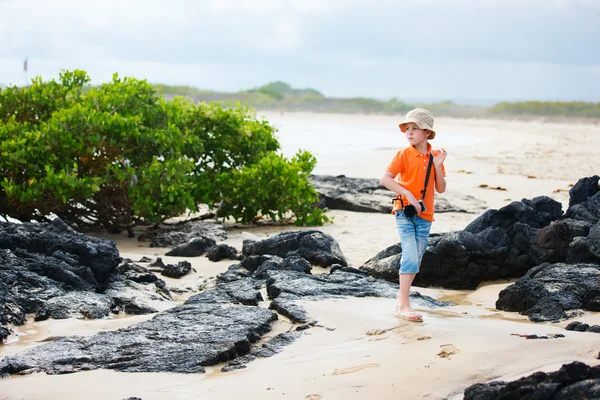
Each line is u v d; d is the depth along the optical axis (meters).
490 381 4.04
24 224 8.18
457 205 13.83
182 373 4.64
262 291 7.29
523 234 7.88
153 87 13.12
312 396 4.03
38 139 11.43
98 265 7.65
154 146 12.20
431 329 5.21
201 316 5.86
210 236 10.98
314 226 12.49
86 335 5.80
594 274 6.51
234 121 13.75
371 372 4.32
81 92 13.16
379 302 6.37
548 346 4.58
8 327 6.04
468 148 31.48
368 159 25.09
